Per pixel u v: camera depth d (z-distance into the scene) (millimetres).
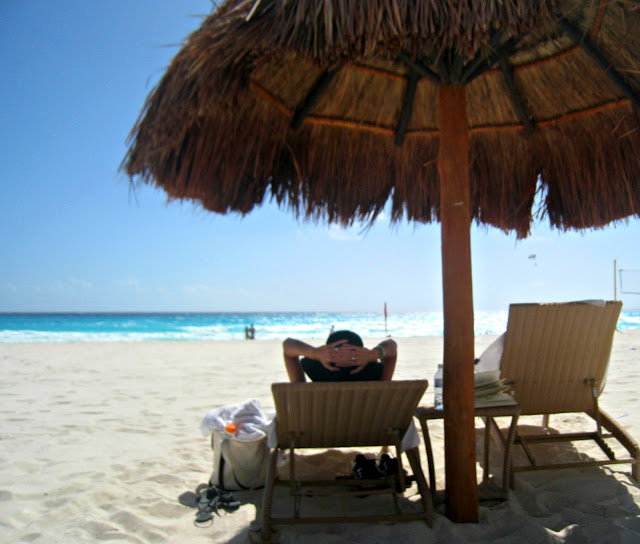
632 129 2928
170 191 2697
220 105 2320
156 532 2473
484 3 1790
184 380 7781
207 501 2814
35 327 41906
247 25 2021
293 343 2828
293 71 2742
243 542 2379
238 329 41125
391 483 2693
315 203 3354
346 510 2689
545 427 4105
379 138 3396
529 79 3037
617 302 3107
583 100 2986
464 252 2398
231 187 2932
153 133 2283
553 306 3010
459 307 2393
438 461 3434
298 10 1849
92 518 2627
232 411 3223
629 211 3154
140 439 4180
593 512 2568
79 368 9531
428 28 1813
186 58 2145
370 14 1801
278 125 2990
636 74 2551
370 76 3061
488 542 2227
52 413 5234
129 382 7570
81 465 3490
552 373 3170
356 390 2326
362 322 58156
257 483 3033
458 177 2441
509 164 3467
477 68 2510
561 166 3322
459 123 2479
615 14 2293
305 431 2547
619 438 3053
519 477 3094
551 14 1947
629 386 6227
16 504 2830
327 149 3295
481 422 4398
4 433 4371
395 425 2611
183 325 47656
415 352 13242
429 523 2363
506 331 3057
